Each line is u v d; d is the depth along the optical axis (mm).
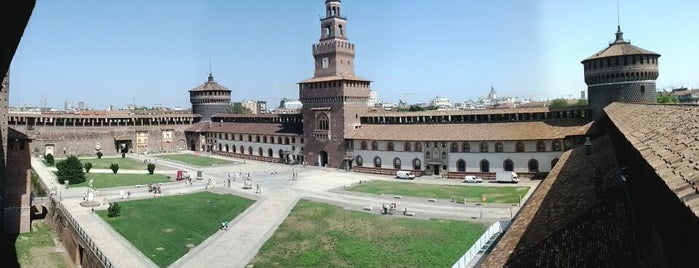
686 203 12516
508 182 99938
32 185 104062
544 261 26656
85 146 168875
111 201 87562
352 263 53500
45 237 73250
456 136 109188
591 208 28531
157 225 71688
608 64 96688
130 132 178750
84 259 60094
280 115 158125
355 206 80000
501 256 30000
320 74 144500
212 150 183000
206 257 57312
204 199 89500
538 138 99125
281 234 65688
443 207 77250
